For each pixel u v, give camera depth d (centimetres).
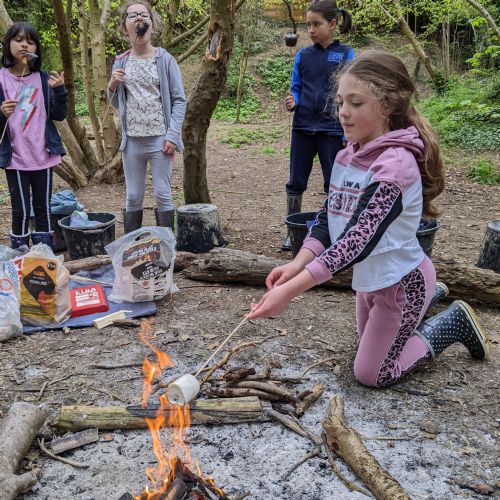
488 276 360
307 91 446
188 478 191
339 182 245
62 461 220
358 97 221
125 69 438
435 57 1853
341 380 278
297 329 333
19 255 356
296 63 456
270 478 211
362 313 275
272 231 550
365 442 230
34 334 330
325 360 295
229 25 475
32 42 418
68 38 639
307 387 270
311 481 209
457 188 768
